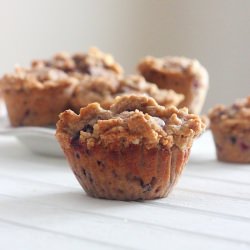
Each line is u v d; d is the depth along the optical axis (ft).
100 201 1.49
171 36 3.44
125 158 1.47
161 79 2.41
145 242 1.24
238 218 1.38
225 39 3.27
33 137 1.95
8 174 1.73
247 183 1.67
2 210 1.42
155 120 1.49
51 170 1.79
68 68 2.31
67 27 3.42
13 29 3.30
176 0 3.40
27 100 2.17
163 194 1.52
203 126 1.54
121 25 3.50
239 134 1.91
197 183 1.66
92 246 1.22
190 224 1.34
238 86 3.25
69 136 1.52
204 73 2.46
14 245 1.23
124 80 2.12
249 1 3.19
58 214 1.39
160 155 1.48
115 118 1.49
